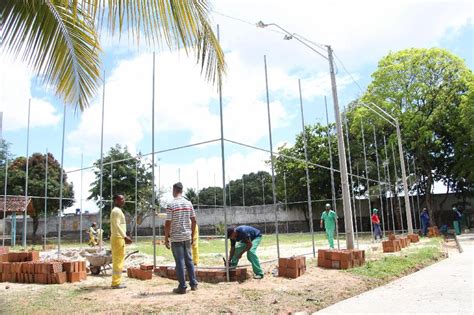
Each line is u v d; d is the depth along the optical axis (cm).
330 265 1048
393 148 2856
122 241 822
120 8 477
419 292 766
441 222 3472
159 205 3195
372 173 3041
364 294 778
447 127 3106
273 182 1023
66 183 3219
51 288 802
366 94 3209
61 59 625
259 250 1689
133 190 3045
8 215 2636
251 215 3741
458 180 3356
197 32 541
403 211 3472
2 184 2873
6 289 801
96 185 3062
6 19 567
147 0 488
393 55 3241
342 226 3422
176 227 759
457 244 1917
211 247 2002
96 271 1014
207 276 880
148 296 713
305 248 1777
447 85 3122
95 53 647
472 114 2688
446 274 987
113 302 664
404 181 2122
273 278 896
